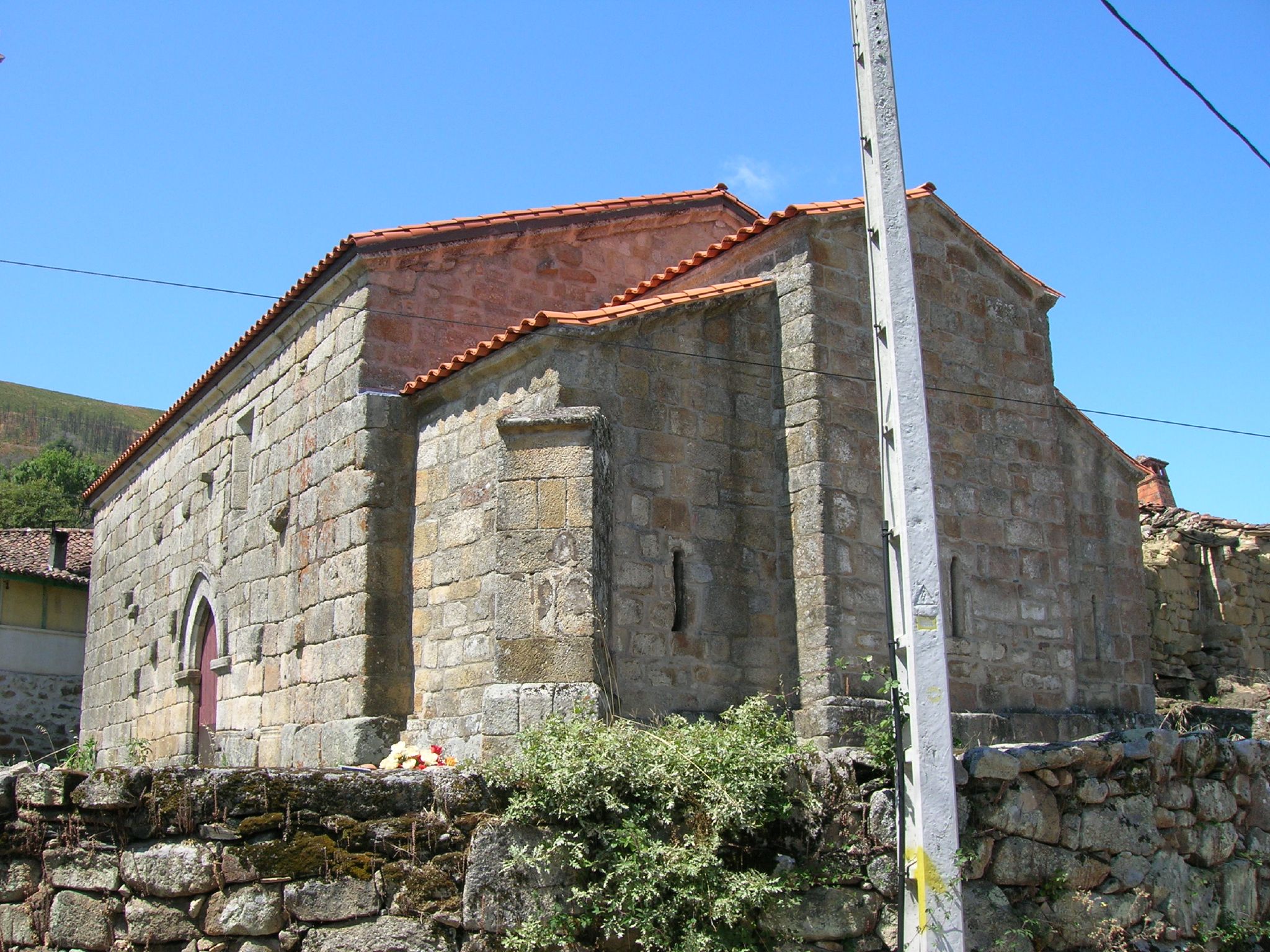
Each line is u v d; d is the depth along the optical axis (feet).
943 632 27.27
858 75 30.91
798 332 46.80
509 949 25.93
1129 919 30.09
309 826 26.27
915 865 26.20
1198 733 34.42
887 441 28.43
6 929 26.53
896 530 27.84
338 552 51.67
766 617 45.52
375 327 53.62
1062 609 51.21
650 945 26.27
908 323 28.81
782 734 31.55
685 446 45.27
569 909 26.45
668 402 45.32
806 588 44.65
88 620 90.94
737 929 26.73
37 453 317.83
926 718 26.73
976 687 47.44
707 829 27.63
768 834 28.32
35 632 93.40
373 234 54.13
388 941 25.67
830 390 46.19
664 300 45.98
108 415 362.74
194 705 68.28
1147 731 33.01
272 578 58.39
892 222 29.53
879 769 28.50
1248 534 74.33
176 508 74.59
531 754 28.22
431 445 50.26
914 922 25.96
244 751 58.65
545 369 43.88
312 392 56.85
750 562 45.60
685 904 26.61
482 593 45.52
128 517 84.69
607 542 42.11
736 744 28.94
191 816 25.99
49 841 26.78
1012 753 29.66
